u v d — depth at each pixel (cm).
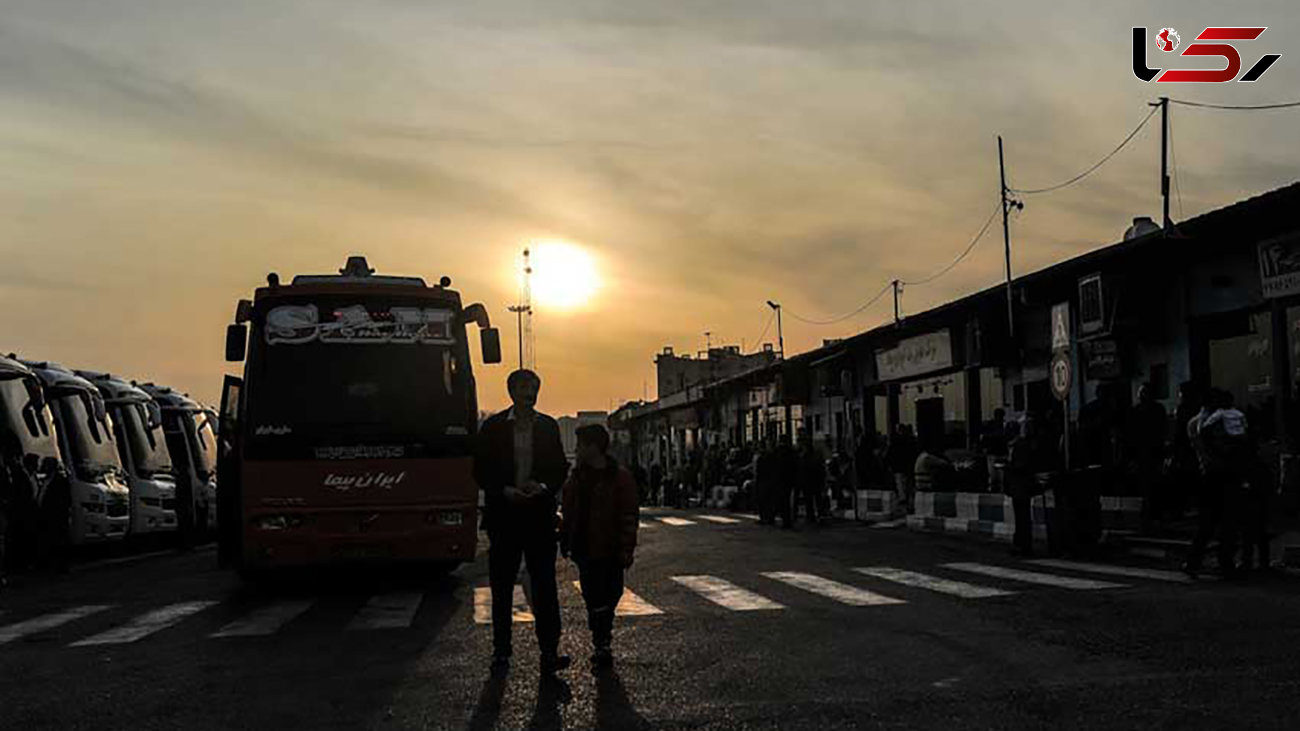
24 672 835
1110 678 705
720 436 5297
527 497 789
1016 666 752
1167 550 1503
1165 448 1694
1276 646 798
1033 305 2359
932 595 1145
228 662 859
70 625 1094
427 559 1335
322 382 1344
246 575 1445
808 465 2536
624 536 800
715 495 3869
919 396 3094
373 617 1098
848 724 608
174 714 678
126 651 923
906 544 1850
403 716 657
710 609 1084
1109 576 1277
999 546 1773
